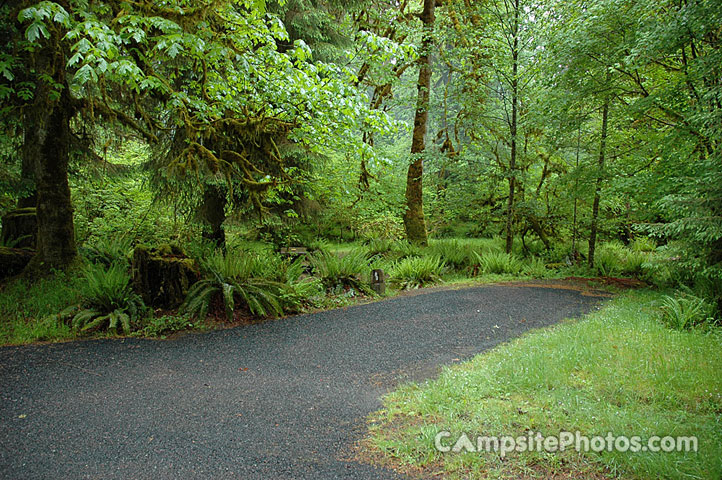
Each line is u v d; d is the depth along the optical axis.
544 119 11.16
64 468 2.73
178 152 9.44
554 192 13.95
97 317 5.98
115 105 8.98
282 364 4.84
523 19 12.04
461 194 14.58
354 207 16.72
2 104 7.20
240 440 3.12
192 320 6.43
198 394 3.96
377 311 7.52
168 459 2.85
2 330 5.56
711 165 5.73
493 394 3.75
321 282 8.98
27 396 3.83
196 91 8.27
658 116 9.48
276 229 12.78
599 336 5.29
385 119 6.98
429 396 3.76
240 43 6.75
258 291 7.09
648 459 2.58
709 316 6.08
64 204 7.84
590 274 11.94
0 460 2.81
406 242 14.57
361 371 4.63
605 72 9.59
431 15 14.60
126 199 13.70
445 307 7.80
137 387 4.10
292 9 10.80
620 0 8.43
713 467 2.48
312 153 11.58
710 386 3.63
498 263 12.16
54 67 6.30
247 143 9.23
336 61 12.33
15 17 5.80
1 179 7.60
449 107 16.52
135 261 6.62
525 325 6.51
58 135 7.64
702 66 6.57
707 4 6.03
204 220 11.08
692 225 5.56
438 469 2.72
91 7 5.70
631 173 10.26
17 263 8.15
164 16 5.77
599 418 3.17
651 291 9.01
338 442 3.09
